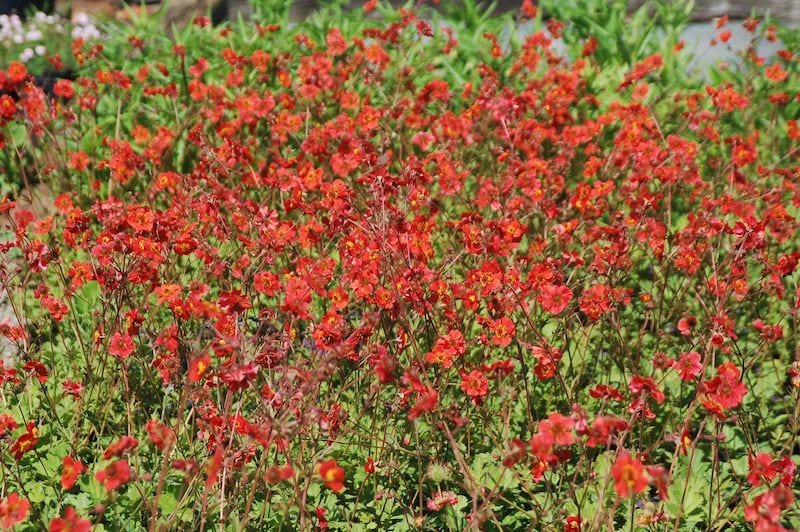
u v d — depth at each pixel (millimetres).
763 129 3756
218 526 2832
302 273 2965
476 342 3035
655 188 3467
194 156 3703
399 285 2902
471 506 2906
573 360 3137
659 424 3029
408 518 2883
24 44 5055
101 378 3037
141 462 2949
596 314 2945
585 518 2854
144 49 4641
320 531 2852
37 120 3461
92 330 3141
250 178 3334
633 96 3551
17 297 3285
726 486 2916
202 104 3693
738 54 3893
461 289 2920
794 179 3400
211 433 2771
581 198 3170
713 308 3082
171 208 3166
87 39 5109
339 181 3021
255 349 2885
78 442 2975
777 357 3158
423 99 3555
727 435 3021
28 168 3770
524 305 3051
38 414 3029
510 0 5457
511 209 3145
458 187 3207
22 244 3061
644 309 3217
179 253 2979
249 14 5445
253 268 3119
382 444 2934
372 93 3939
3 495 2824
